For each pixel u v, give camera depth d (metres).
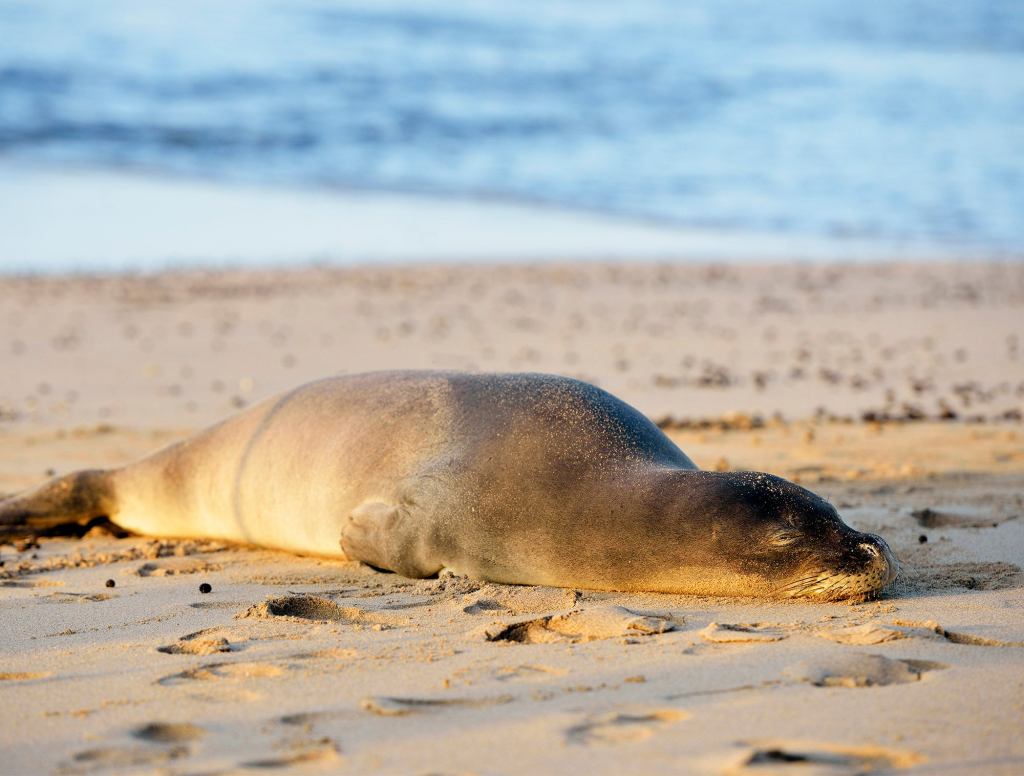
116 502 29.69
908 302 66.88
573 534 22.33
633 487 22.36
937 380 50.34
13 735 15.20
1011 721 14.88
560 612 20.42
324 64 146.12
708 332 59.50
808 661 17.19
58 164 101.12
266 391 47.53
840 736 14.45
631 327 60.22
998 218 94.38
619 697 16.02
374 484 24.53
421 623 20.42
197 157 105.88
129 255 75.75
